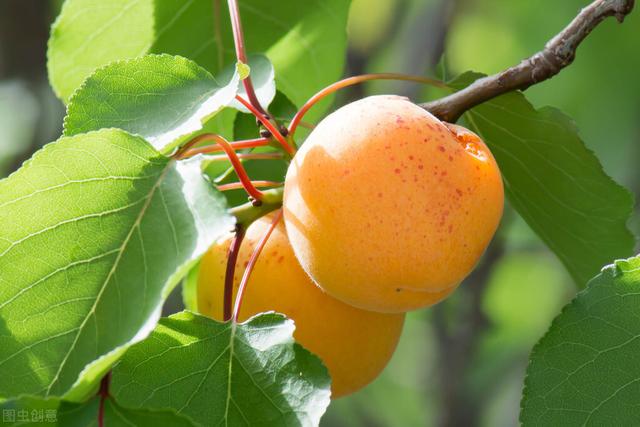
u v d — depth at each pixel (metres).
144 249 0.48
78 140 0.49
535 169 0.57
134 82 0.52
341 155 0.49
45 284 0.48
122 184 0.49
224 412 0.50
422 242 0.49
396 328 0.54
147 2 0.60
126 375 0.50
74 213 0.49
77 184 0.49
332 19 0.62
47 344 0.48
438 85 0.56
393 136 0.49
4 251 0.48
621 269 0.51
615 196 0.56
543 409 0.51
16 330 0.48
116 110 0.52
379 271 0.49
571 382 0.51
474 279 0.90
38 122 0.91
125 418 0.47
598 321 0.51
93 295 0.48
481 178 0.50
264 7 0.61
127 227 0.49
